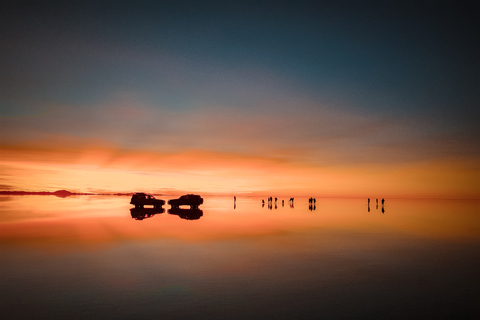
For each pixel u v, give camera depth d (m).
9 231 14.63
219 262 8.91
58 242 11.93
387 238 13.70
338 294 6.29
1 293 6.18
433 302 5.88
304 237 13.70
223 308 5.50
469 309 5.55
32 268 8.12
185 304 5.68
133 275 7.52
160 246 11.28
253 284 6.89
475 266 8.69
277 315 5.21
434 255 10.14
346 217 25.16
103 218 21.05
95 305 5.58
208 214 26.42
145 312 5.29
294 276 7.56
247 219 22.11
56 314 5.17
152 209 31.72
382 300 5.96
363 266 8.61
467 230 16.86
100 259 9.18
